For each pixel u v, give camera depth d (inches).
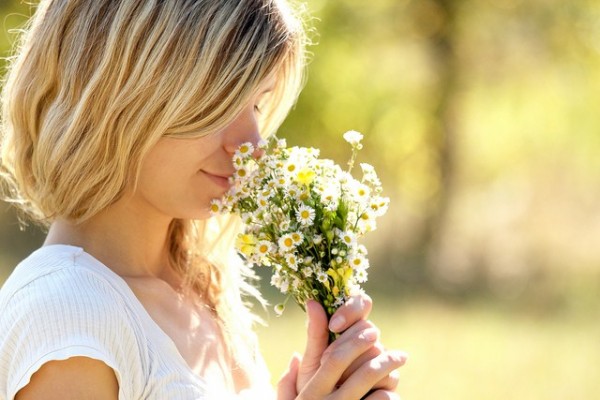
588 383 400.2
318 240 93.7
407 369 407.2
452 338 467.8
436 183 833.5
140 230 98.4
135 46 88.3
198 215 96.4
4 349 82.6
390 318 504.1
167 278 107.0
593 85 828.0
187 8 88.7
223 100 91.1
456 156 838.5
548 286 651.5
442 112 836.6
